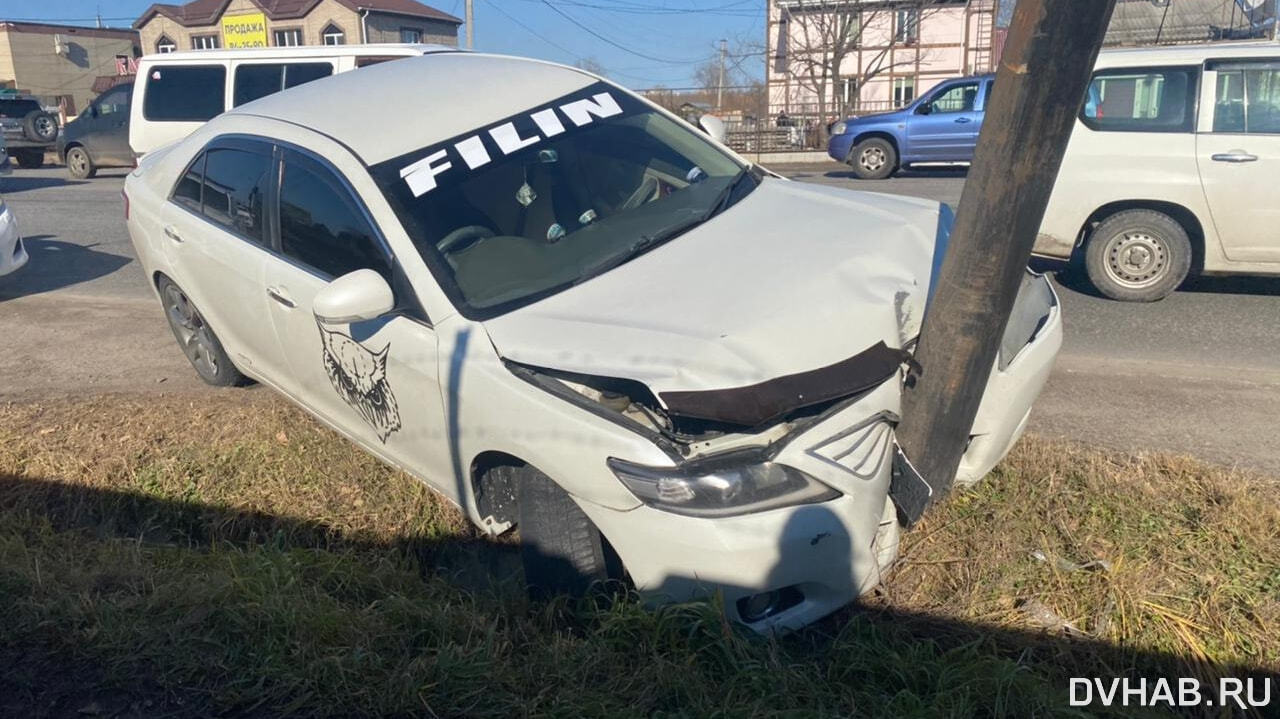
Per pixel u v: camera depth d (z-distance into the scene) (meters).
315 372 4.64
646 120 4.96
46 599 3.65
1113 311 7.52
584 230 4.23
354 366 4.27
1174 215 7.53
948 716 2.95
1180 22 21.23
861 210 4.43
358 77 5.24
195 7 46.28
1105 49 7.75
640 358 3.28
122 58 57.09
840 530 3.24
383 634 3.39
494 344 3.62
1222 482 4.23
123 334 7.55
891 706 3.02
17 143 24.22
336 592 3.96
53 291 9.19
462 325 3.75
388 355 4.01
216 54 12.62
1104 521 4.02
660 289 3.71
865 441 3.35
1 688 3.21
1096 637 3.46
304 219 4.57
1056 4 2.98
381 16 43.69
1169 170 7.39
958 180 17.97
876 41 33.59
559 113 4.73
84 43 56.94
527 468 3.56
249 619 3.46
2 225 8.91
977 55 33.12
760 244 4.00
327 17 43.12
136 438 5.42
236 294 5.08
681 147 4.89
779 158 25.11
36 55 55.03
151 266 6.00
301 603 3.55
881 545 3.58
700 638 3.22
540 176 4.38
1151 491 4.19
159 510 4.97
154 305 8.47
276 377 5.14
